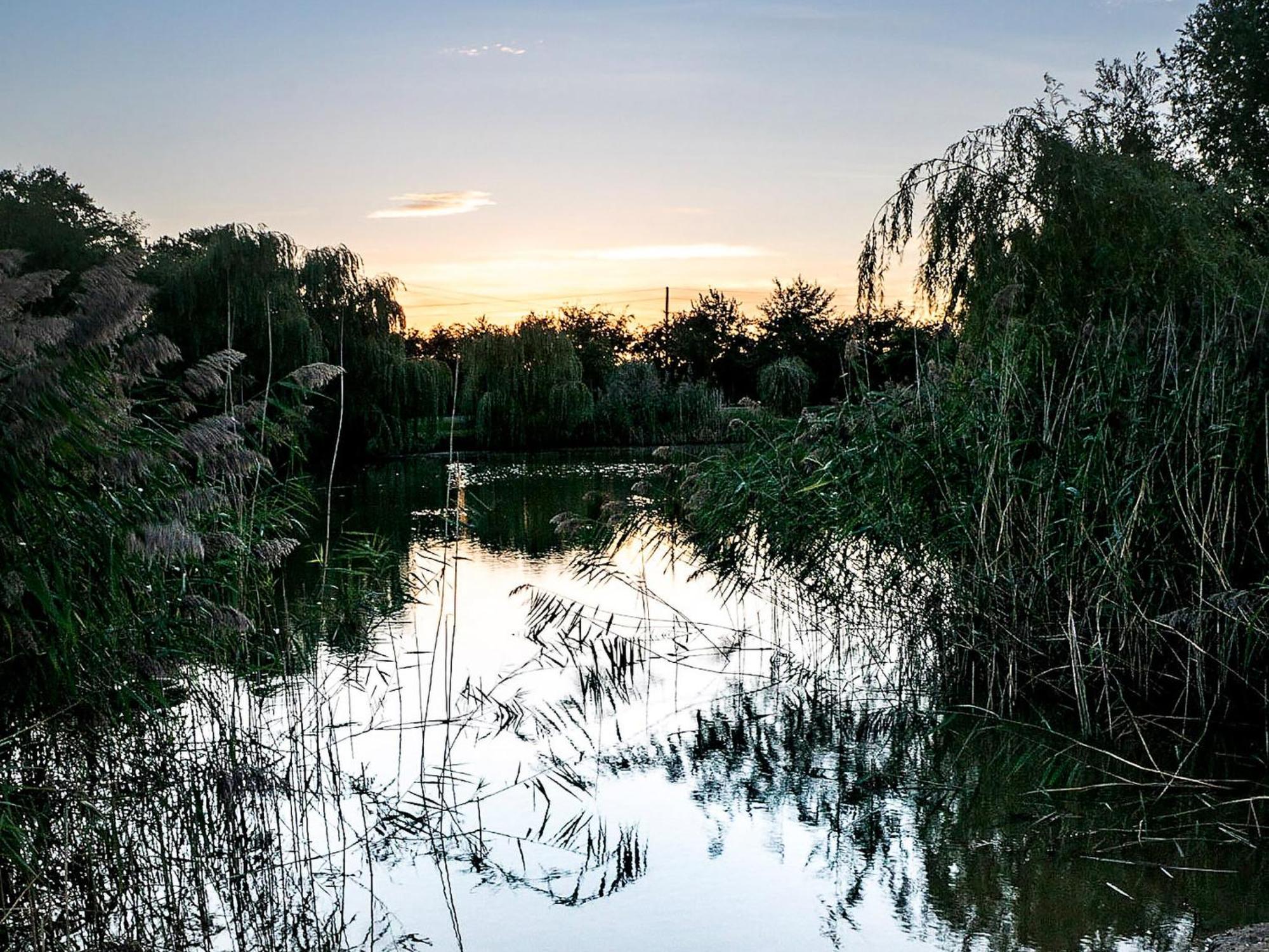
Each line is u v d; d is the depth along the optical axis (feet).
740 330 178.29
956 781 22.17
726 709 27.58
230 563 21.84
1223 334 25.79
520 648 33.53
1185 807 20.16
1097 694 26.66
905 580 29.96
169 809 18.81
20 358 14.57
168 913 16.90
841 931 16.08
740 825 20.33
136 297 15.15
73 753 17.40
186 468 19.92
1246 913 16.10
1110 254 27.96
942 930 15.97
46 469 15.12
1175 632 24.57
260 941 16.16
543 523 62.28
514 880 18.07
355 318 108.06
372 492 80.38
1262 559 24.90
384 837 19.88
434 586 42.96
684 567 47.80
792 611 34.78
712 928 16.33
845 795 21.65
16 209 103.60
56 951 15.53
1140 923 15.92
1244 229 31.07
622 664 31.60
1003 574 26.86
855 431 30.17
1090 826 19.58
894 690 28.86
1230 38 64.03
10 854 14.87
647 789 22.20
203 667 21.58
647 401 139.95
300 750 23.88
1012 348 27.86
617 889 17.69
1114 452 26.25
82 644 16.81
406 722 26.48
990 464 26.50
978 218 29.07
